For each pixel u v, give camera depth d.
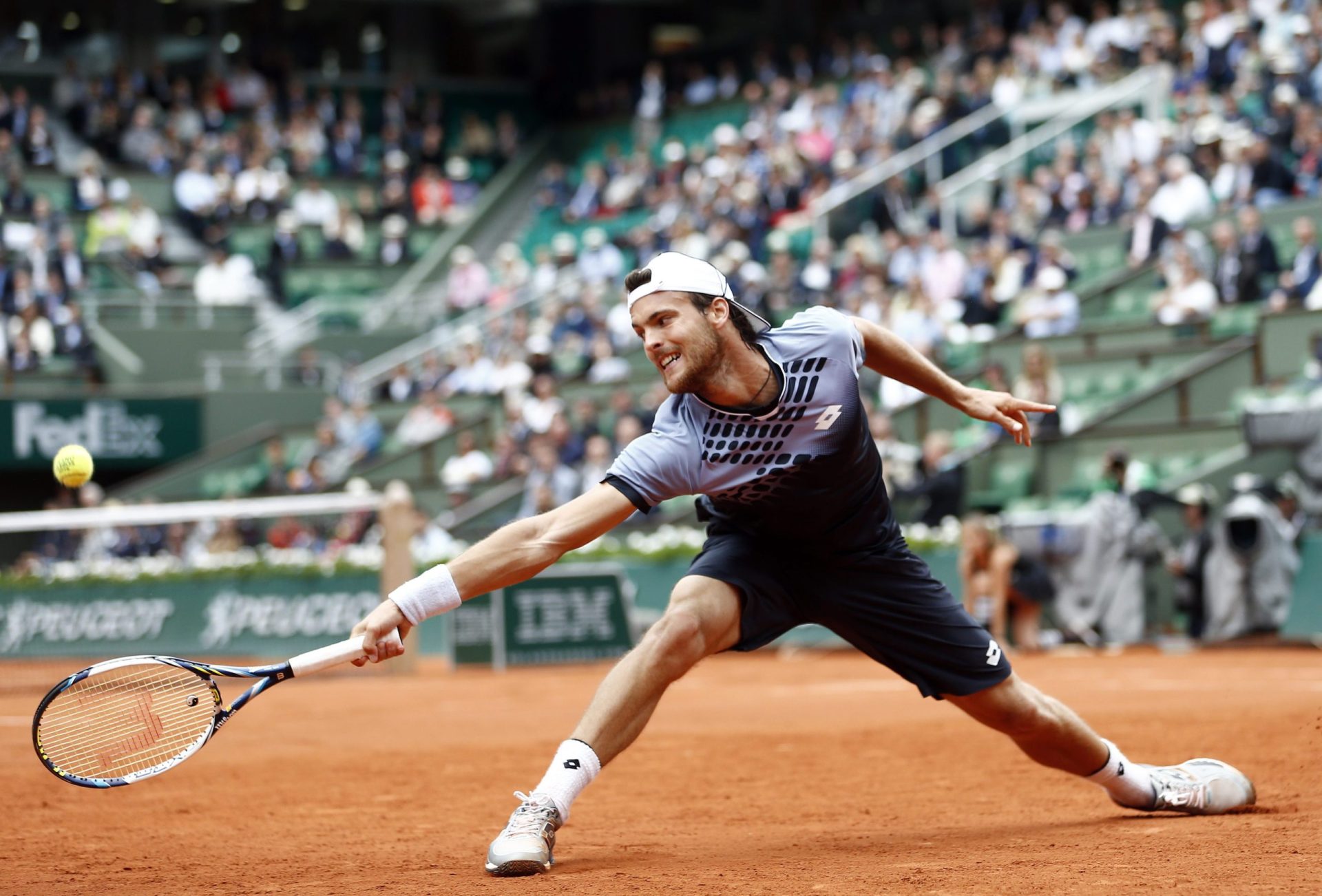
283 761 8.69
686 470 5.05
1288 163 23.27
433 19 41.97
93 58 39.78
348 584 18.16
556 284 29.48
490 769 8.20
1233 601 16.41
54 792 7.64
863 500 5.23
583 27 39.72
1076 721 5.61
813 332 5.11
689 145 36.12
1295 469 18.33
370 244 34.47
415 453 25.52
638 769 8.02
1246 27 25.52
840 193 27.11
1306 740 7.97
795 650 18.92
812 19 36.81
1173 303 21.56
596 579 17.77
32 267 29.64
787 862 5.03
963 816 6.15
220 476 26.55
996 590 16.73
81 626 19.73
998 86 28.33
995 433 20.50
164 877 5.10
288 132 36.09
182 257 32.62
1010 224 24.84
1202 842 5.11
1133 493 17.31
